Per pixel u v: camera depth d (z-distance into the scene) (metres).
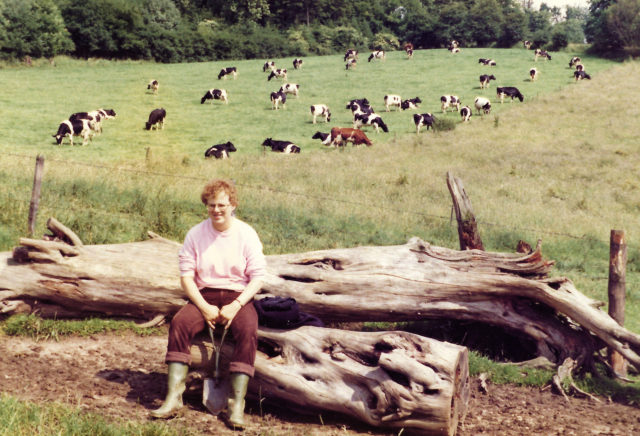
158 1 91.44
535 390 6.65
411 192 21.08
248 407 5.30
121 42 77.06
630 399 6.55
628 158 28.31
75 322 6.90
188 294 4.87
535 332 7.36
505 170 26.12
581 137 32.72
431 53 72.56
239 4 121.06
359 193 20.17
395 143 31.88
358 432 5.01
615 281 7.52
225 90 45.38
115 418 4.59
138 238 10.76
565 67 59.84
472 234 8.88
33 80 50.22
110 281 6.93
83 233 10.20
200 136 32.91
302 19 132.75
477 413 5.74
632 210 20.88
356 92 47.75
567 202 21.34
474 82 51.22
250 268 4.97
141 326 7.04
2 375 5.38
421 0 168.75
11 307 6.82
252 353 4.82
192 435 4.39
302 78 54.75
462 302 7.46
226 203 4.87
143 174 18.05
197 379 5.14
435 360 4.94
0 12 66.50
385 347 5.16
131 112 38.75
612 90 44.50
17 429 4.04
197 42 84.12
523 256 7.61
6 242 9.31
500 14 125.50
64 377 5.50
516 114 38.66
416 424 4.88
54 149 27.00
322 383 5.12
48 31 69.81
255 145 31.02
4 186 13.11
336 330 5.38
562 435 5.25
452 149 29.97
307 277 7.40
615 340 6.98
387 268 7.41
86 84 49.28
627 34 71.06
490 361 7.12
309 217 15.26
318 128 35.81
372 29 146.00
